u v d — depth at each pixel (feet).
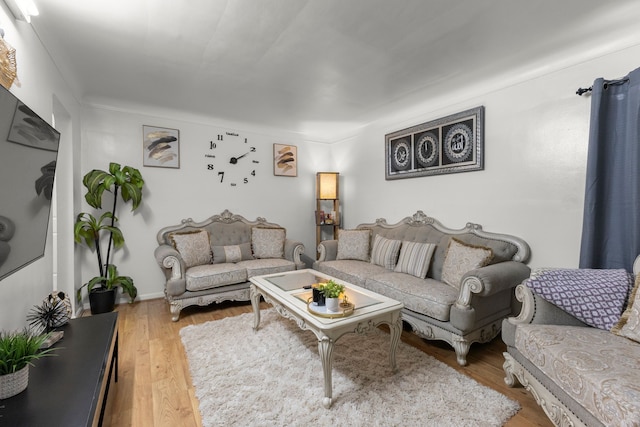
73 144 9.49
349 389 5.94
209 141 13.35
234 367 6.76
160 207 12.23
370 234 12.78
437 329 7.54
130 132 11.64
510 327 5.81
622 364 4.08
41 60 6.44
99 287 10.75
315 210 16.42
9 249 3.92
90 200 10.02
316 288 6.56
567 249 7.67
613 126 6.72
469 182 9.98
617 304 5.36
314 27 6.39
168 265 9.75
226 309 10.86
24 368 3.59
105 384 4.24
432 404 5.47
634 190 6.29
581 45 7.13
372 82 9.29
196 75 8.74
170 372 6.63
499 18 6.12
